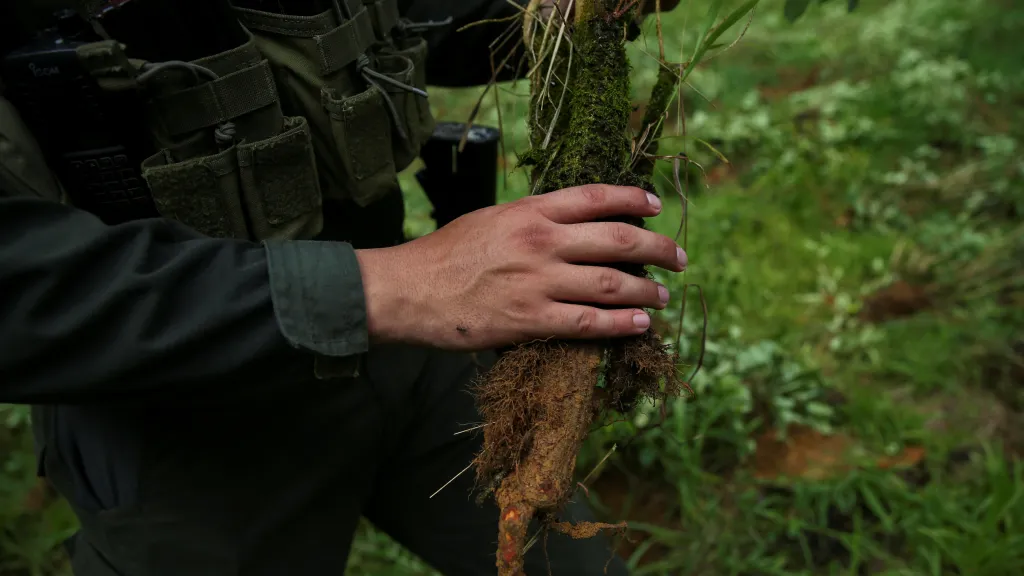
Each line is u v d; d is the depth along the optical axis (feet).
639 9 3.62
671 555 7.36
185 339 2.67
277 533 3.97
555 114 3.39
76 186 3.26
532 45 3.68
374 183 3.88
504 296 2.90
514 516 2.86
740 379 8.79
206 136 3.28
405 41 4.27
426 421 4.49
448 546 4.64
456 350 3.03
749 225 11.55
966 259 10.86
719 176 13.12
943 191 12.21
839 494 7.64
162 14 3.26
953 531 7.24
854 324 9.88
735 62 16.58
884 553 7.18
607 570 4.49
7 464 7.94
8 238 2.64
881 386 9.15
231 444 3.73
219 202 3.36
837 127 13.74
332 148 3.71
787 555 7.34
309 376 3.02
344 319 2.81
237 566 3.85
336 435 4.03
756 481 7.95
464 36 4.83
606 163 3.30
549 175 3.36
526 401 2.97
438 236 3.03
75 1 3.09
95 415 3.66
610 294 2.91
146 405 3.54
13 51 2.97
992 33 15.99
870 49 16.84
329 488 4.12
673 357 3.26
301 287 2.78
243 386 3.00
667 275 9.74
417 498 4.64
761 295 10.18
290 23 3.43
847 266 10.78
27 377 2.69
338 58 3.57
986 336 9.50
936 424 8.56
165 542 3.69
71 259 2.62
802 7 4.59
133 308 2.66
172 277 2.69
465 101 14.25
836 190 12.51
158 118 3.17
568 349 3.03
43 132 3.10
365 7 3.81
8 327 2.59
